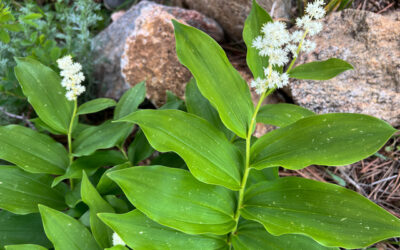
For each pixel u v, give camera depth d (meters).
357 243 0.26
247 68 0.61
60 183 0.43
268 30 0.28
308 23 0.31
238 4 0.63
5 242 0.38
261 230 0.33
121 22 0.70
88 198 0.34
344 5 0.54
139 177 0.30
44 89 0.42
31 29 0.69
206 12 0.70
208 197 0.32
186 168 0.43
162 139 0.30
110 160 0.43
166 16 0.62
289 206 0.30
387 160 0.55
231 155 0.32
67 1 0.79
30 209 0.38
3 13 0.48
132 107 0.46
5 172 0.40
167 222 0.29
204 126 0.32
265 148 0.31
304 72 0.33
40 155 0.41
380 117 0.52
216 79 0.32
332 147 0.28
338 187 0.30
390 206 0.51
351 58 0.50
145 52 0.61
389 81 0.49
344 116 0.30
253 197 0.33
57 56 0.56
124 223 0.30
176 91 0.60
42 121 0.43
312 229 0.28
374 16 0.49
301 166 0.28
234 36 0.68
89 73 0.66
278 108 0.40
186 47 0.31
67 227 0.32
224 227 0.31
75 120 0.43
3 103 0.57
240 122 0.32
